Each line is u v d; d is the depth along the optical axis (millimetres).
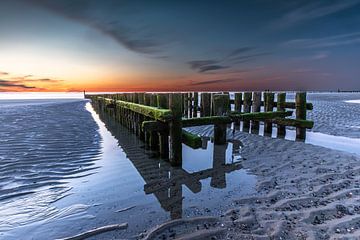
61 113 17594
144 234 2932
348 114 16031
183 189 4270
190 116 14461
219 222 3156
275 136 9000
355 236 2723
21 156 6152
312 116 14977
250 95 11047
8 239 2859
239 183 4488
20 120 12977
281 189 4148
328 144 7637
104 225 3145
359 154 6359
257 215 3299
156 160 6035
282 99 9477
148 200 3850
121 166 5551
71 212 3479
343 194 3869
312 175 4785
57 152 6633
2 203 3723
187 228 3039
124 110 11258
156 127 5801
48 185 4426
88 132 9914
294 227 2971
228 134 9383
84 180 4688
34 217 3346
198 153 6656
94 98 25438
